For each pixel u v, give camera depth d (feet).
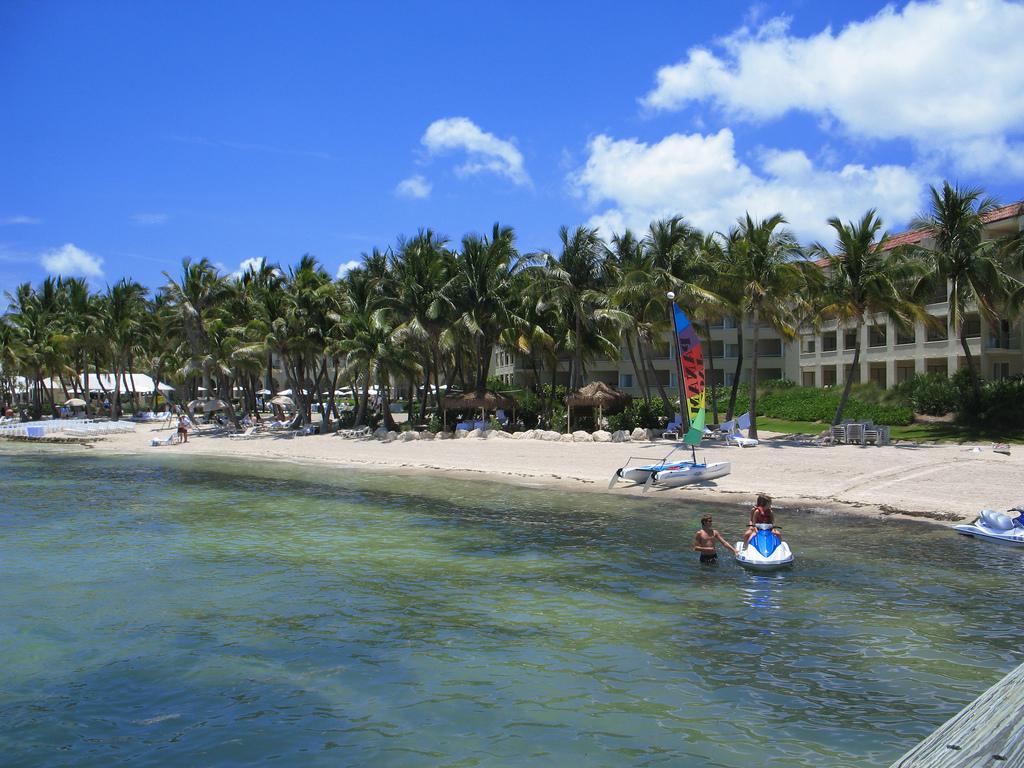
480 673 33.04
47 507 82.99
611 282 148.66
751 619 40.52
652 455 116.88
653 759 25.12
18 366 251.60
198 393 334.03
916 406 149.07
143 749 26.40
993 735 14.83
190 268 201.05
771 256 125.39
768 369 236.43
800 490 85.81
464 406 154.40
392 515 76.28
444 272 160.25
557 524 70.23
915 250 130.21
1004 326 156.66
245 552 58.44
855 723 27.71
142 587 47.80
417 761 25.18
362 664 34.24
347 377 165.58
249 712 29.32
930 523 68.18
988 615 40.86
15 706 30.09
